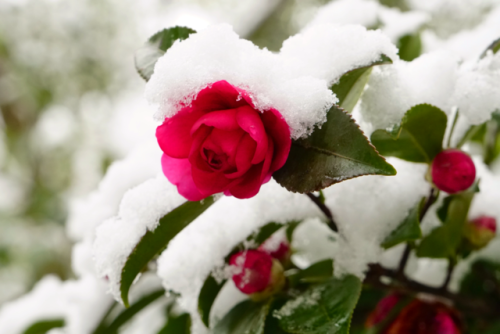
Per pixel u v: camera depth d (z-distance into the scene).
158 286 0.60
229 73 0.43
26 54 1.64
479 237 0.55
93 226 0.62
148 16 1.64
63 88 1.69
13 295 1.61
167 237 0.48
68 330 0.65
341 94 0.48
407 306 0.55
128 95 1.68
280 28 1.46
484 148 0.65
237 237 0.51
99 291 0.62
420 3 0.96
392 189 0.52
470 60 0.57
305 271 0.53
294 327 0.48
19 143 1.84
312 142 0.44
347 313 0.48
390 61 0.47
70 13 1.60
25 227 1.73
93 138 1.76
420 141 0.50
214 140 0.43
